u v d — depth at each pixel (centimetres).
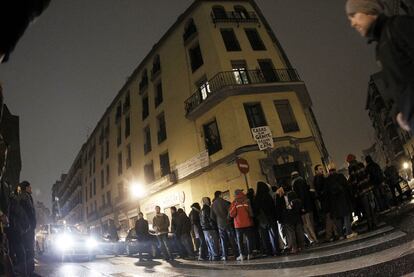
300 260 670
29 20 108
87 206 4591
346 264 520
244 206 895
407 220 772
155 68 2538
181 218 1223
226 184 1698
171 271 827
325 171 1695
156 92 2508
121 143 3147
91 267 1011
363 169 880
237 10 2147
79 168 5169
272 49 2003
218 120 1792
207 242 1034
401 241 574
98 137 4097
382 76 149
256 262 776
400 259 450
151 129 2495
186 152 2031
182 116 2105
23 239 635
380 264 456
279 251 863
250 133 1681
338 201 843
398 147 4353
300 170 1658
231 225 974
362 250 601
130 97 2977
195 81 2030
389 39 139
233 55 1898
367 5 152
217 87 1811
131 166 2858
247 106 1764
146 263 1092
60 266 1071
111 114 3531
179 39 2272
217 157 1773
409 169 4066
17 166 3002
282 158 1636
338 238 868
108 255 1825
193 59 2112
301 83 1836
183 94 2130
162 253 1259
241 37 1984
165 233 1185
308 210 898
